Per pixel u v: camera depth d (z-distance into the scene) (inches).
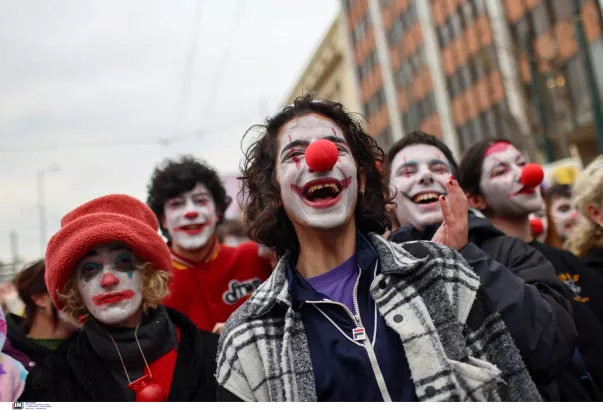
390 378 53.6
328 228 61.2
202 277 123.4
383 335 55.7
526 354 61.6
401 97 728.3
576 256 105.6
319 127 65.9
